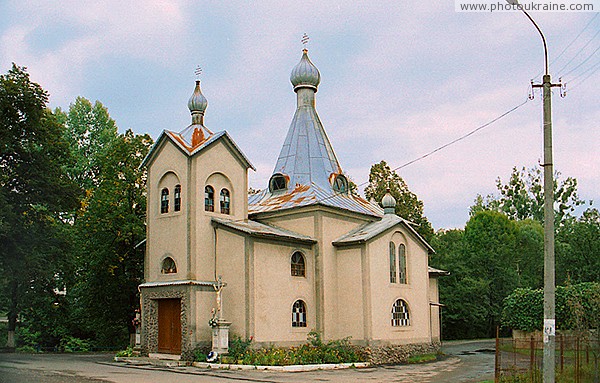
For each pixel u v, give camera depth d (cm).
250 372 2553
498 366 1992
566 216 8381
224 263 3061
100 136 6172
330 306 3272
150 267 3200
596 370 2106
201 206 3095
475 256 5900
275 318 3027
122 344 4759
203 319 2941
